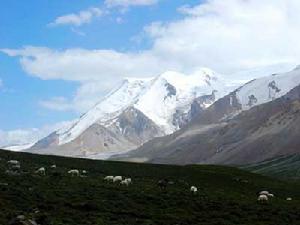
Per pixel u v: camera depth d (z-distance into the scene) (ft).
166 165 383.45
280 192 321.32
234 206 206.49
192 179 327.06
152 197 199.31
